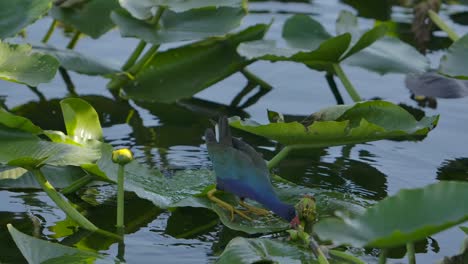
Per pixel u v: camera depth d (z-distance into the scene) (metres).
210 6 11.70
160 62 12.53
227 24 11.52
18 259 7.85
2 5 10.15
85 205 9.09
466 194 6.43
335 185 9.65
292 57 11.10
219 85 12.83
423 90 11.64
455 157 10.45
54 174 9.45
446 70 10.84
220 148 8.61
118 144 10.61
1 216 8.70
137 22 11.42
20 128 8.68
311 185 9.64
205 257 8.05
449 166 10.18
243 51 11.27
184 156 10.33
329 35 12.60
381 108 9.49
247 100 12.24
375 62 12.13
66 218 8.73
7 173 9.18
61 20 12.39
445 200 6.45
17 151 8.37
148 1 11.16
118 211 8.55
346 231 6.32
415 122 9.29
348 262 7.68
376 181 9.77
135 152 10.38
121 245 8.24
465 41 11.14
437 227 5.92
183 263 7.91
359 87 12.76
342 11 12.94
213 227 8.73
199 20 11.66
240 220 8.61
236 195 8.49
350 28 12.77
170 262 7.92
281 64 13.73
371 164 10.25
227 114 11.70
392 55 12.41
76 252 7.66
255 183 8.30
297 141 9.16
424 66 12.27
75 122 9.27
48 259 7.52
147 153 10.38
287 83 12.93
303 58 11.25
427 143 10.88
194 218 8.92
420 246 8.38
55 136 8.73
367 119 9.49
